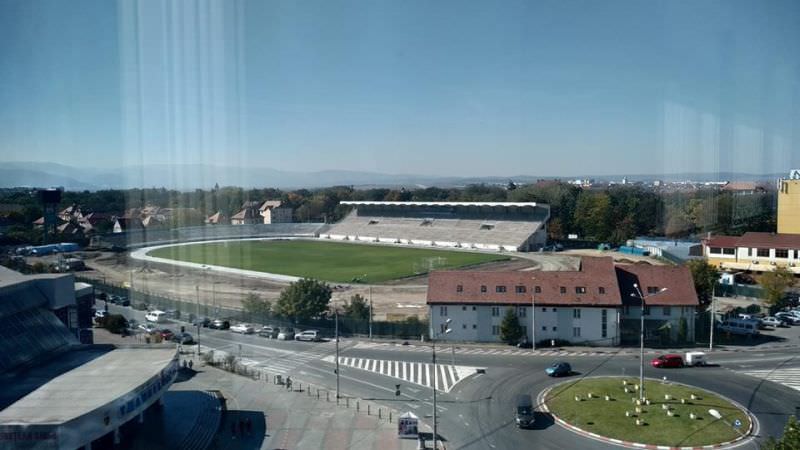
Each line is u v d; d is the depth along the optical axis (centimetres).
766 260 7412
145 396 3369
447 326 5144
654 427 3397
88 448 2914
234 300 6919
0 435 2767
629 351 5169
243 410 3803
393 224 15050
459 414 3738
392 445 3241
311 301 6066
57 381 3431
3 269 5256
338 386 4162
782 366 4653
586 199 12938
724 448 3141
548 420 3619
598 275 5588
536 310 5472
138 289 7219
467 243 13388
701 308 6312
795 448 2141
